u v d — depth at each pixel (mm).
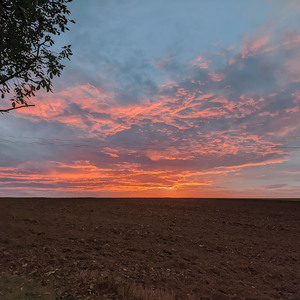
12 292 7117
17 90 6723
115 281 8844
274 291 9773
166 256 13703
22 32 6305
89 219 23047
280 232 21781
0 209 24500
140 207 32625
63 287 8070
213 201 41594
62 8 6660
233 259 13930
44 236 15984
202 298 8422
